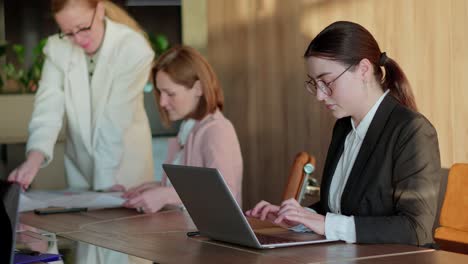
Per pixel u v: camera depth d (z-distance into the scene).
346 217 2.23
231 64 4.87
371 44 2.39
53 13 3.59
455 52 3.53
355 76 2.37
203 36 5.51
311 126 4.29
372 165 2.36
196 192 2.24
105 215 2.95
